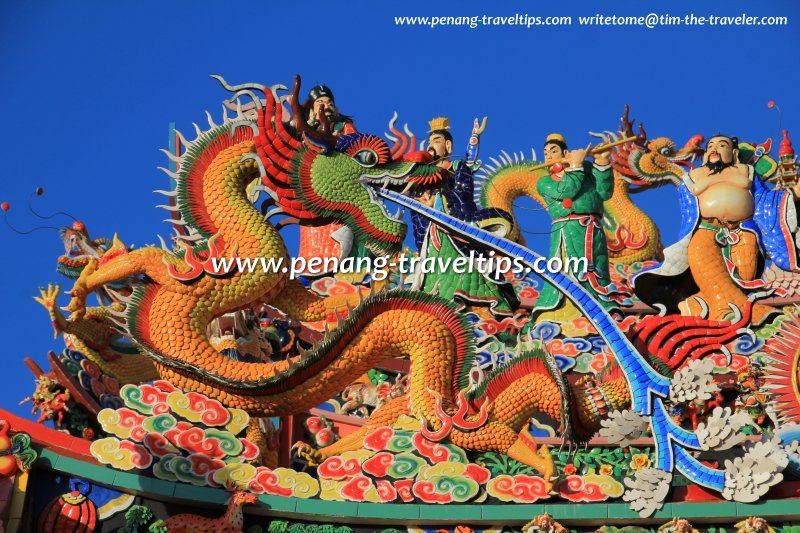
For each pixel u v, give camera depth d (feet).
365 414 65.05
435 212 61.31
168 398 57.52
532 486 55.31
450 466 56.03
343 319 58.44
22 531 53.06
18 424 55.42
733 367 61.05
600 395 57.21
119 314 60.08
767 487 54.44
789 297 66.54
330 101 72.79
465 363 58.95
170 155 63.16
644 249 78.33
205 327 59.77
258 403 57.93
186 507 55.06
